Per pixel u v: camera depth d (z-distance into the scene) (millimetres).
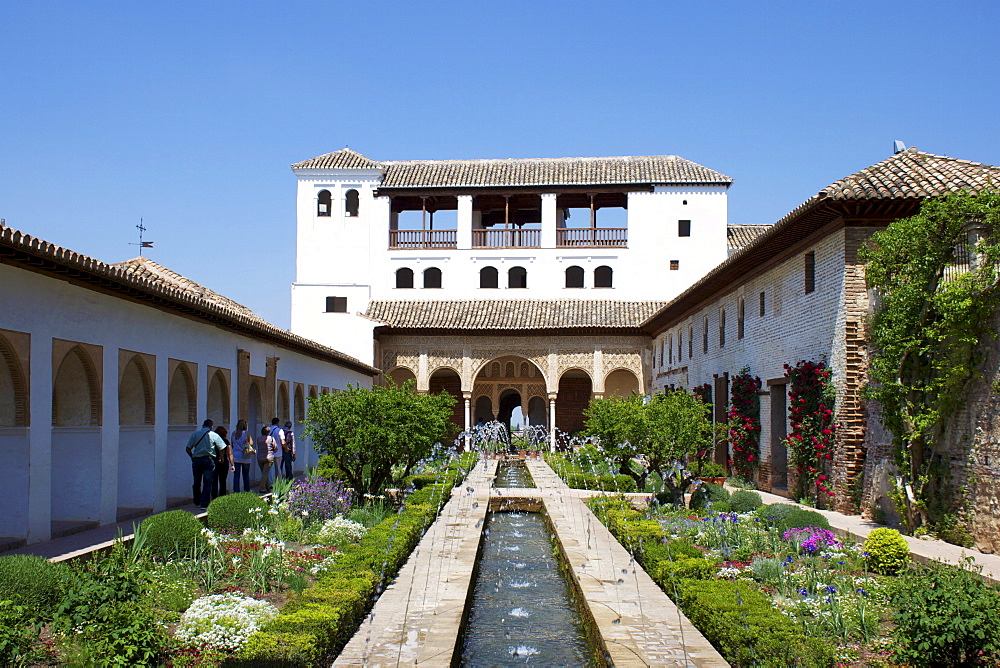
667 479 16984
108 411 13141
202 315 16016
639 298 37156
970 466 12133
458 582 10094
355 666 6898
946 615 6562
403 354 37344
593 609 8719
